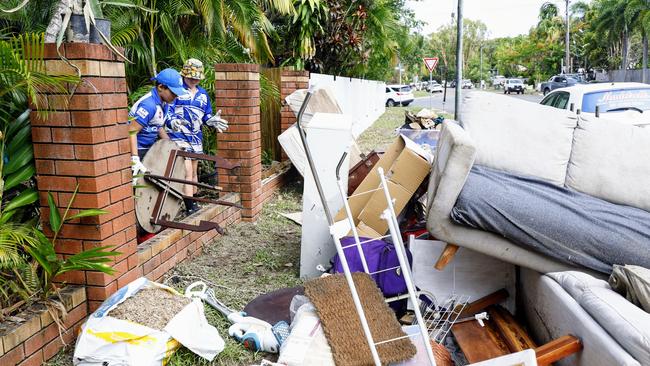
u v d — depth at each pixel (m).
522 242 3.73
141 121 5.16
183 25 8.05
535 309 3.70
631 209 4.06
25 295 3.24
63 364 3.21
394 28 17.02
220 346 3.42
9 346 2.91
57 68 3.29
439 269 3.97
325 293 3.41
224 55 8.73
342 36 14.19
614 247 3.65
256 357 3.52
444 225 3.82
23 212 3.64
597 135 4.39
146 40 7.53
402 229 4.87
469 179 3.91
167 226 4.52
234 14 8.23
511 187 3.93
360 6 14.76
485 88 82.19
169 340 3.20
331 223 2.61
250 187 6.41
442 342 3.74
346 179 4.97
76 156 3.38
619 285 3.00
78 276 3.53
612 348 2.51
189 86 5.75
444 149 3.98
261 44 9.28
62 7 3.69
